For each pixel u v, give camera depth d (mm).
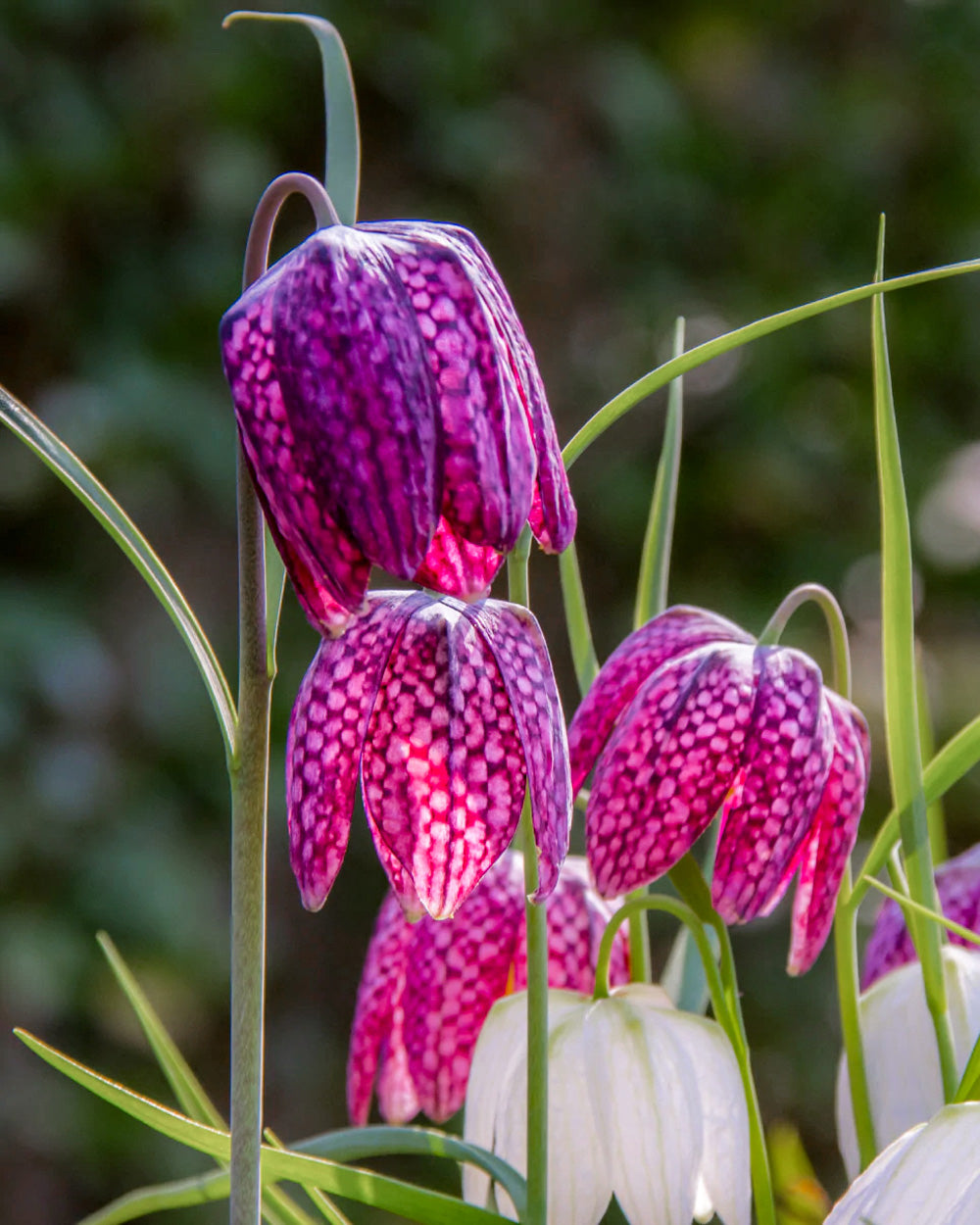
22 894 1296
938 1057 654
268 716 609
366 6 1527
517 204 1615
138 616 1443
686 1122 636
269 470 594
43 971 1260
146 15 1410
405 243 598
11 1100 1290
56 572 1422
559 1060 640
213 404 1424
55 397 1373
